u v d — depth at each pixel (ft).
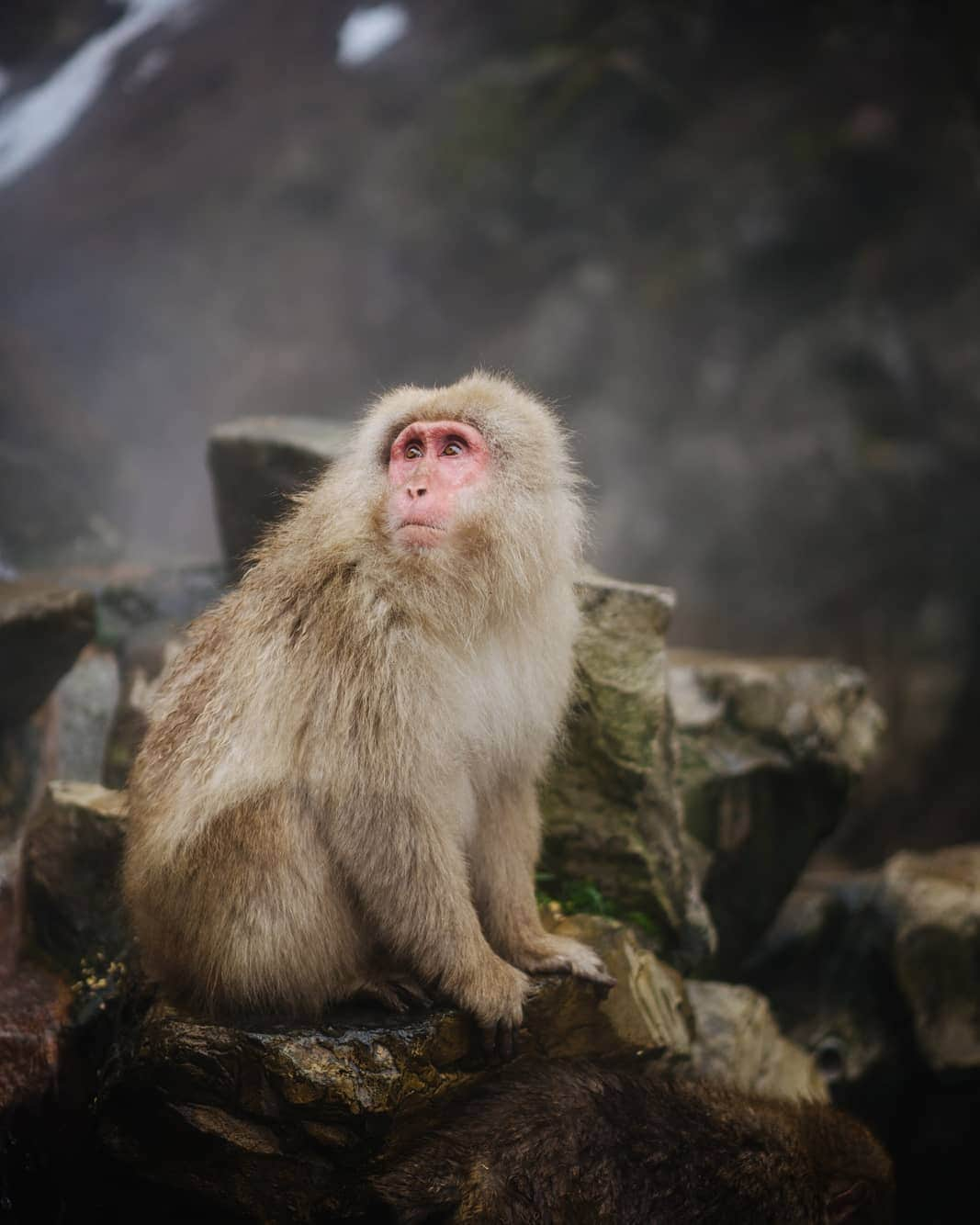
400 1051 13.92
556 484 14.79
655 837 19.83
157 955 15.17
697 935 20.25
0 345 36.42
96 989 18.01
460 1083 14.60
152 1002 15.46
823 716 23.95
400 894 13.70
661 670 19.69
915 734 56.54
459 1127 14.48
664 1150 14.76
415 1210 13.82
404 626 13.73
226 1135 13.85
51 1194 16.55
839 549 59.52
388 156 65.51
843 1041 24.03
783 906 25.85
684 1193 14.60
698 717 23.11
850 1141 15.76
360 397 64.13
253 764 13.85
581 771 19.39
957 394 58.18
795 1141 15.39
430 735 13.67
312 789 13.71
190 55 60.95
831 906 25.89
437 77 67.72
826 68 62.34
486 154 64.23
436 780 13.79
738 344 61.87
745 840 22.77
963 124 56.75
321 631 13.83
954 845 54.75
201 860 13.97
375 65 67.87
